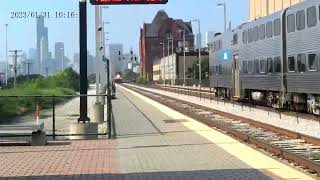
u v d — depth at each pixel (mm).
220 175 11602
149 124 25750
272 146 15656
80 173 12133
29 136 17844
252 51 38094
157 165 13195
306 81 27953
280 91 32250
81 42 20422
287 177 11234
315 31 26594
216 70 51219
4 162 13898
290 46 30297
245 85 40156
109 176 11703
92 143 18000
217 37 50938
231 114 29703
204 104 45188
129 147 16859
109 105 19922
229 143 17531
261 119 27938
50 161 14016
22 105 39969
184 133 21062
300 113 29781
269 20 33906
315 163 12180
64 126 26703
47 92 56875
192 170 12344
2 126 17547
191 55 147625
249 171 12031
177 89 96562
